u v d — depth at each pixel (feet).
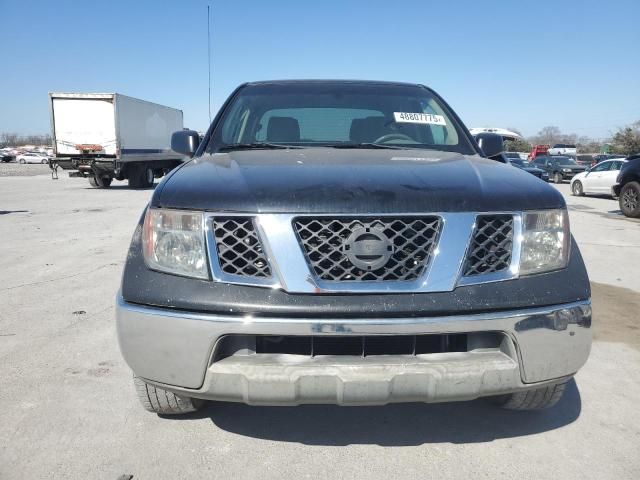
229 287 6.20
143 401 7.96
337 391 6.15
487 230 6.61
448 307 6.14
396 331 6.03
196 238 6.40
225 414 8.66
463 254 6.34
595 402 9.22
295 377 6.10
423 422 8.48
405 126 10.46
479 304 6.23
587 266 20.81
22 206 43.75
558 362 6.61
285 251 6.18
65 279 17.93
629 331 12.92
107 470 7.16
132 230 29.73
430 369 6.16
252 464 7.32
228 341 6.30
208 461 7.39
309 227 6.28
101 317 13.73
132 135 69.92
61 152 66.74
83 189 68.33
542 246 6.78
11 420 8.45
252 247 6.31
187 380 6.32
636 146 154.20
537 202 6.89
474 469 7.23
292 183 6.63
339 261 6.22
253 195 6.42
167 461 7.38
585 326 6.73
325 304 6.02
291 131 10.21
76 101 65.57
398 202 6.36
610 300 15.67
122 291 6.63
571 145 144.77
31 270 19.33
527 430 8.27
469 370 6.24
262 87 11.62
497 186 7.02
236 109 10.81
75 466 7.25
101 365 10.62
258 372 6.14
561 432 8.22
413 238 6.32
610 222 36.65
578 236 29.25
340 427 8.30
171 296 6.29
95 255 22.26
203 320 6.14
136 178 72.33
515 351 6.41
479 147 10.24
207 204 6.46
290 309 6.02
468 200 6.55
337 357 6.25
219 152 9.53
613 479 7.04
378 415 8.70
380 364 6.16
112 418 8.54
